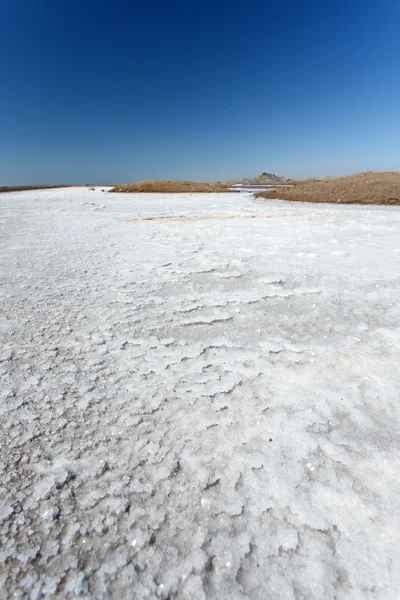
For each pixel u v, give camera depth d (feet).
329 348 7.25
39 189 96.02
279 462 4.53
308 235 18.94
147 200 51.57
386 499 4.01
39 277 12.05
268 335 7.89
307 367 6.62
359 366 6.60
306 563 3.38
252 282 11.28
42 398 5.78
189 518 3.84
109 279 11.84
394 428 5.07
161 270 12.78
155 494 4.12
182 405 5.63
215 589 3.18
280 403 5.64
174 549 3.52
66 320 8.70
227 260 13.94
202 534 3.66
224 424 5.21
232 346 7.44
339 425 5.15
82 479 4.33
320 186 48.65
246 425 5.18
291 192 49.93
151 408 5.57
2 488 4.19
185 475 4.37
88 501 4.04
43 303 9.73
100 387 6.09
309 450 4.71
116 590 3.18
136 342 7.64
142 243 17.75
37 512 3.91
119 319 8.76
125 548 3.54
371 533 3.64
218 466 4.49
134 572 3.32
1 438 4.95
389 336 7.64
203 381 6.24
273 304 9.58
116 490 4.17
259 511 3.90
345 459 4.55
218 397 5.81
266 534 3.65
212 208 36.73
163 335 7.96
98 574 3.31
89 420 5.32
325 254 14.51
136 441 4.92
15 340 7.67
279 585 3.20
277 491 4.13
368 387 5.98
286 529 3.70
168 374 6.46
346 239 17.56
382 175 45.96
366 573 3.27
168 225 24.04
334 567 3.34
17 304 9.64
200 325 8.45
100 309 9.36
